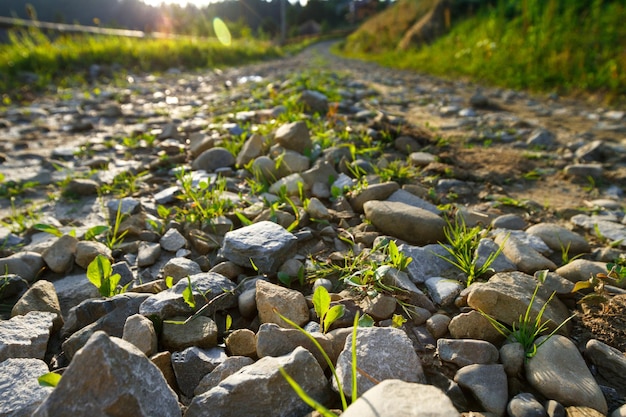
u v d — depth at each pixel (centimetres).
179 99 665
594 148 347
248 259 178
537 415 109
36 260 193
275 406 109
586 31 806
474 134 419
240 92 664
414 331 146
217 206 227
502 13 1105
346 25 6019
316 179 263
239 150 329
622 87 618
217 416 106
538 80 719
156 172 315
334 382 115
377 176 275
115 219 242
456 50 1126
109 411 95
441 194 270
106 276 162
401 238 206
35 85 789
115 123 500
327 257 194
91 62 1045
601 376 127
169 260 196
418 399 91
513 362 126
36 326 141
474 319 141
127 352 101
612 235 216
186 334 138
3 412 105
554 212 250
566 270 176
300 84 603
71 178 304
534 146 382
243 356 131
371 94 648
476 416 110
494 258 172
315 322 146
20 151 386
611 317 147
